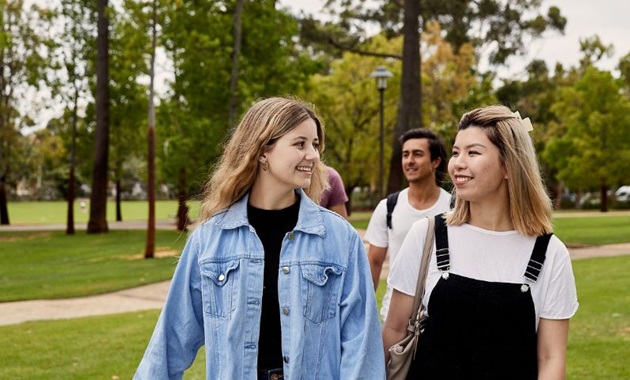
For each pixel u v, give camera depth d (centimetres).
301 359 242
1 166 3531
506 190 265
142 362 258
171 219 4325
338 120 3794
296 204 264
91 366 663
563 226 2859
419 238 274
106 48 2725
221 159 269
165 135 2414
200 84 2298
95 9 2788
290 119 254
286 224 260
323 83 3778
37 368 659
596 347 691
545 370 255
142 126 2975
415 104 2227
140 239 2527
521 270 258
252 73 2398
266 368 248
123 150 3206
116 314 993
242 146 259
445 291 261
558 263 259
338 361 248
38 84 2870
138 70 1811
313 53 4166
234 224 255
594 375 591
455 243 267
